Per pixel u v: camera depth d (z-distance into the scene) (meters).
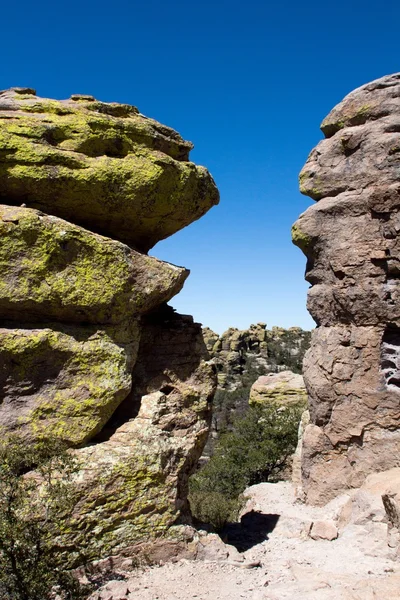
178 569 10.09
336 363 15.14
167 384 11.64
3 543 8.17
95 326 10.76
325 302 15.59
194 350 12.16
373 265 14.69
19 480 8.56
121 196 11.20
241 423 31.22
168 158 11.59
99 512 9.96
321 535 12.24
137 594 9.16
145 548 10.25
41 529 8.73
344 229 15.05
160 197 11.62
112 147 11.20
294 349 120.00
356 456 14.70
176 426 11.37
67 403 10.28
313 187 15.83
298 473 17.47
